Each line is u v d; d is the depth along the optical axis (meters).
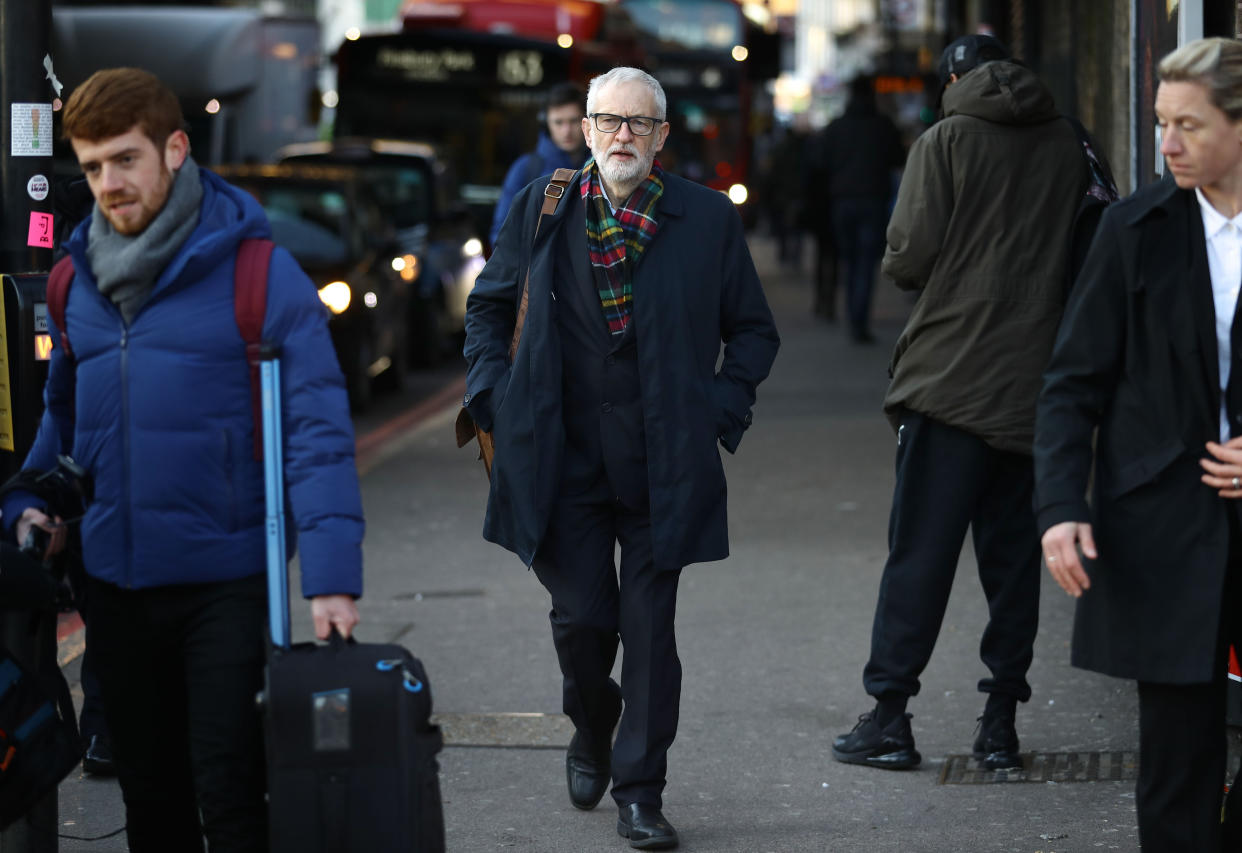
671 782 8.79
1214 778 6.02
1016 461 8.70
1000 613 8.81
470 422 8.12
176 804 6.37
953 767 8.91
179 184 5.83
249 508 5.91
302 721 5.48
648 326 7.56
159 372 5.81
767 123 61.25
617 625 7.86
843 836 7.96
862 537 14.58
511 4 39.50
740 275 7.88
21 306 8.27
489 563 14.12
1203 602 5.82
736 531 14.94
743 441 19.53
